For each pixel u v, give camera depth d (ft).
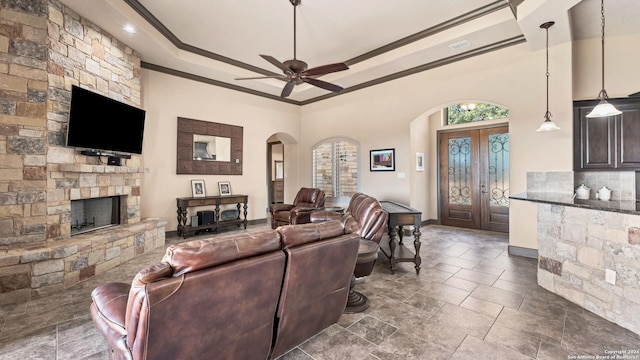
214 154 19.51
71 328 7.31
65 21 10.61
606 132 12.17
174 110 17.54
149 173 16.53
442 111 21.03
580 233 8.48
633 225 7.03
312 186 24.12
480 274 11.15
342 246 6.26
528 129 13.24
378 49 16.07
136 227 13.30
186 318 4.09
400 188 18.54
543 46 12.52
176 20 13.05
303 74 11.84
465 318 7.80
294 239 5.49
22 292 8.90
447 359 6.07
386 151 19.15
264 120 22.48
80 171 10.75
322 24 13.38
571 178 12.19
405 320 7.71
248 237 4.91
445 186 21.07
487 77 14.48
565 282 8.96
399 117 18.38
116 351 4.40
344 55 16.94
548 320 7.66
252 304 4.91
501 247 15.03
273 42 15.25
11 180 9.37
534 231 13.12
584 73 13.04
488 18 12.31
